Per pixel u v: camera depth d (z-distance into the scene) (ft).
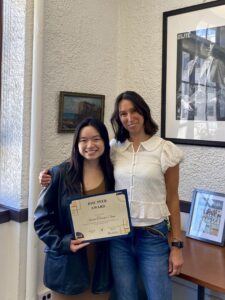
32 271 6.30
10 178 6.49
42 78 6.29
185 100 6.67
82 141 4.61
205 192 6.22
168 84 6.91
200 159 6.53
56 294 4.77
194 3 6.51
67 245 4.45
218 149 6.28
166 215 4.63
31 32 6.20
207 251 5.62
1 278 6.51
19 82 6.25
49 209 4.69
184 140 6.70
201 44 6.40
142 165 4.54
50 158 6.66
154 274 4.48
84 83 7.16
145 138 4.75
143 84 7.36
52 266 4.64
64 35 6.72
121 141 4.90
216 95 6.23
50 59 6.52
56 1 6.54
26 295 6.35
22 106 6.22
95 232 4.53
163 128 7.02
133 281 4.72
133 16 7.47
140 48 7.38
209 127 6.35
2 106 6.58
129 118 4.60
